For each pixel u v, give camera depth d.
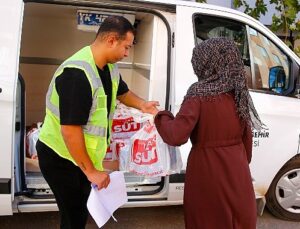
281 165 3.54
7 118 2.72
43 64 4.39
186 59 3.13
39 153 2.36
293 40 5.82
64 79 2.08
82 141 2.13
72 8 3.54
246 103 2.31
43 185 3.01
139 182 3.20
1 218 3.55
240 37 3.46
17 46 2.75
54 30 4.33
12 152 2.76
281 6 5.64
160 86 3.21
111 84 2.36
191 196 2.34
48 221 3.55
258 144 3.40
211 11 3.29
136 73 3.99
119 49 2.20
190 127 2.20
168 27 3.15
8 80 2.72
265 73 3.57
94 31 3.85
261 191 3.54
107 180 2.27
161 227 3.61
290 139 3.53
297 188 3.77
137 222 3.66
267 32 3.57
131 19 3.52
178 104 3.09
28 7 3.59
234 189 2.29
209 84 2.24
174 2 3.16
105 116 2.25
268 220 3.85
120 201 2.38
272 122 3.45
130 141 2.73
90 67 2.13
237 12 3.43
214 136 2.28
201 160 2.29
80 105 2.07
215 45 2.22
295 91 3.59
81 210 2.49
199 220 2.34
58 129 2.27
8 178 2.77
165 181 3.20
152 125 2.66
